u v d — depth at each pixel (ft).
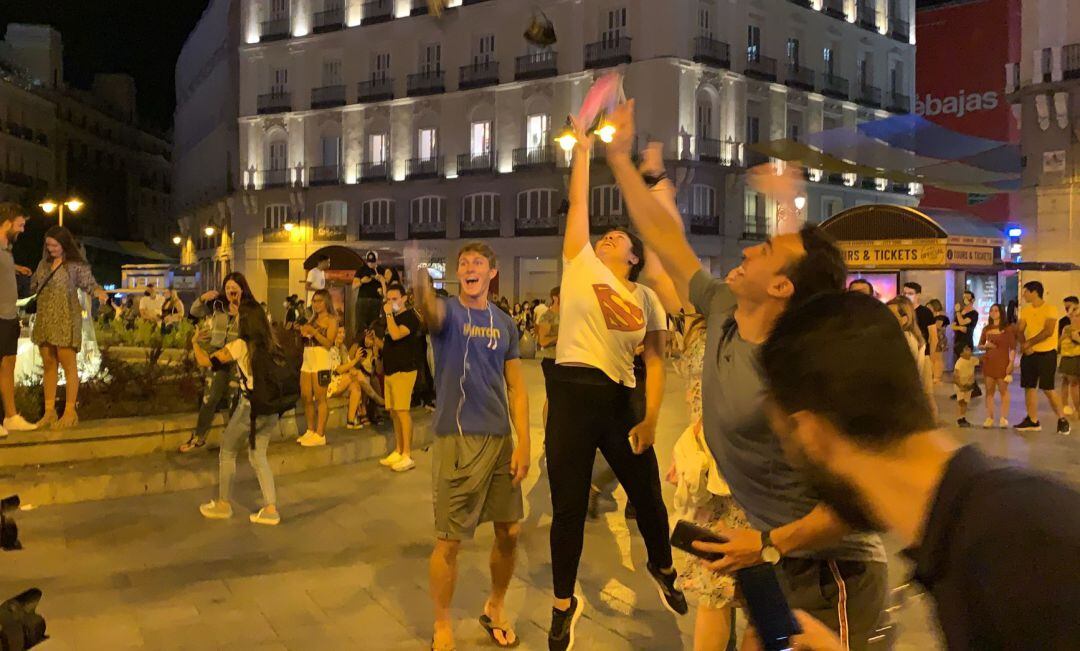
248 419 21.71
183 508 22.56
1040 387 36.81
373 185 145.28
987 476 3.77
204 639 14.38
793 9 134.21
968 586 3.58
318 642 14.32
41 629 10.26
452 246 139.03
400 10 142.31
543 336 22.79
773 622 5.91
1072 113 85.05
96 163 227.40
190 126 208.33
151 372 30.94
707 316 9.78
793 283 8.25
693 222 122.21
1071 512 3.47
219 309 26.43
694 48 121.70
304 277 151.94
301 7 152.15
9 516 16.96
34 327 25.23
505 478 13.93
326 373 28.81
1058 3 86.17
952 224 113.60
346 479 26.27
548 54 129.29
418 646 14.19
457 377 13.51
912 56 148.87
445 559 13.60
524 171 131.54
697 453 12.42
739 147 126.52
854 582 8.11
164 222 269.44
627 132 11.15
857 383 4.25
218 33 176.35
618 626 15.03
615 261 14.21
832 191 137.08
